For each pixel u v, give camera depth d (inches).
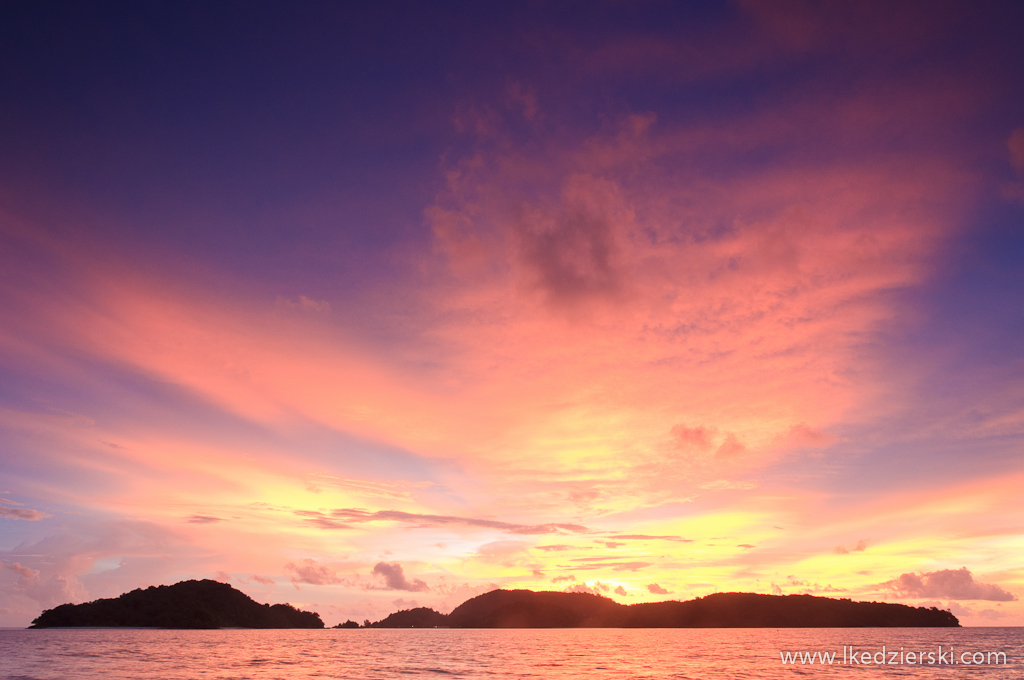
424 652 6555.1
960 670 4343.0
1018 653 6117.1
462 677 3843.5
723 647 7465.6
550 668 4539.9
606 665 4793.3
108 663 4495.6
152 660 4822.8
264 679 3580.2
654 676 3922.2
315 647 7317.9
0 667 4148.6
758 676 3919.8
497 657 5792.3
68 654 5388.8
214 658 5152.6
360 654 6092.5
